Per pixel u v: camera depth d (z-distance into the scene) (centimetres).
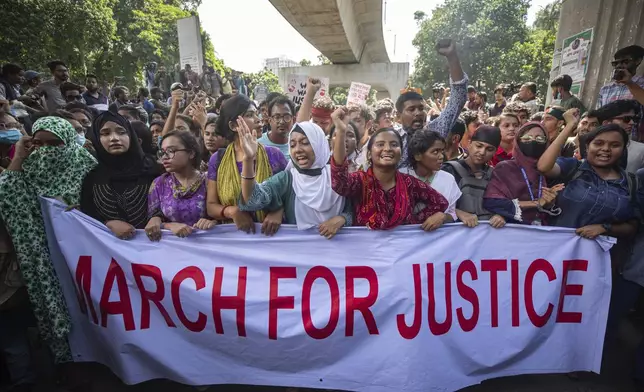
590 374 286
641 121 388
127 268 249
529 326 257
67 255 249
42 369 289
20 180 242
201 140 404
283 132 322
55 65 739
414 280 245
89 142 385
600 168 264
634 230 263
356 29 2212
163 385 271
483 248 256
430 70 3316
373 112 468
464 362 249
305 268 247
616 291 284
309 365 248
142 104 912
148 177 269
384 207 234
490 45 2988
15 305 245
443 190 258
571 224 266
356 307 243
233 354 250
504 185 267
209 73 1330
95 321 254
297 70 2744
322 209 236
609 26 646
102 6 2394
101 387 270
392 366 240
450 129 321
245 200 222
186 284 248
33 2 1906
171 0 4044
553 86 593
